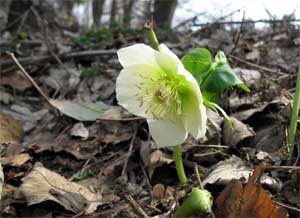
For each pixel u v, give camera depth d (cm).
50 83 38
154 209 21
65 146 27
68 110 30
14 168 25
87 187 23
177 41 49
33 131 31
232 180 18
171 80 19
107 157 26
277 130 25
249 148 24
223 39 44
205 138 25
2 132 28
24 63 40
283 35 42
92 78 38
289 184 21
